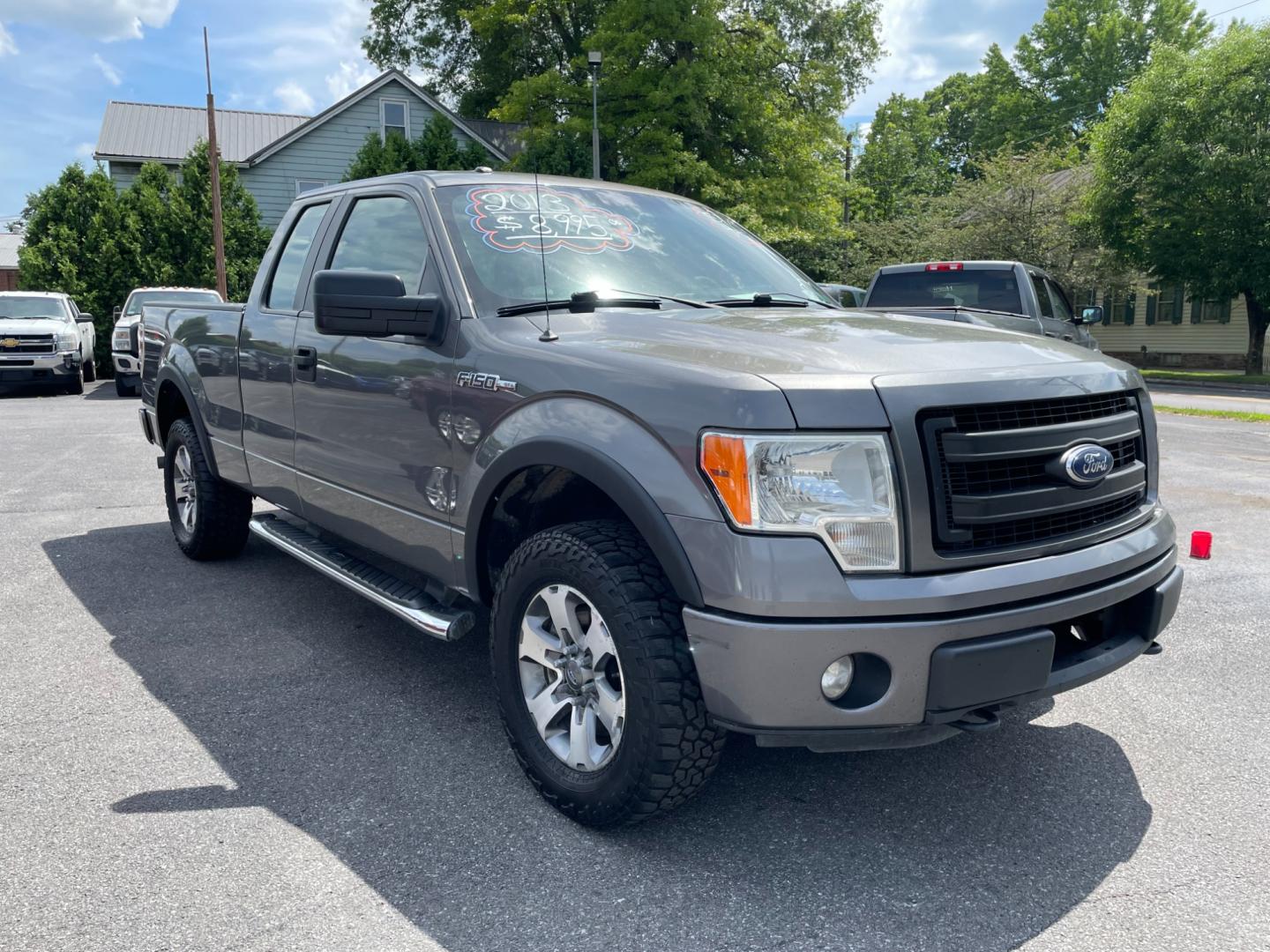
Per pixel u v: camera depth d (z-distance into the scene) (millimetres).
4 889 2439
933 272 10062
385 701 3676
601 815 2674
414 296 3281
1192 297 25844
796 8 29984
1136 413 2941
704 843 2695
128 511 7074
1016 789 3023
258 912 2355
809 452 2324
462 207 3568
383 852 2635
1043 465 2570
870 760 3221
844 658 2346
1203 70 24406
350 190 4176
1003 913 2379
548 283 3395
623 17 26047
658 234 3910
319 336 3918
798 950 2232
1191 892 2471
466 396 3068
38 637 4348
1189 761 3227
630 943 2254
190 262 23578
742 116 27344
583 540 2648
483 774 3098
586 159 25453
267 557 5766
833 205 30453
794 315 3309
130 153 28828
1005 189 29094
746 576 2305
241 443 4730
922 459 2367
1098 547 2672
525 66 34125
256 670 3975
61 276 22734
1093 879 2533
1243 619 4699
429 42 37219
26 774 3061
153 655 4141
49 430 11930
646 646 2480
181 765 3135
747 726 2363
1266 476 8789
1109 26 48406
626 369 2629
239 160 29344
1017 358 2709
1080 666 2607
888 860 2613
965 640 2357
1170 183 24500
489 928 2309
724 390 2385
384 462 3523
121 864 2562
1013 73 52719
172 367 5383
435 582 3475
